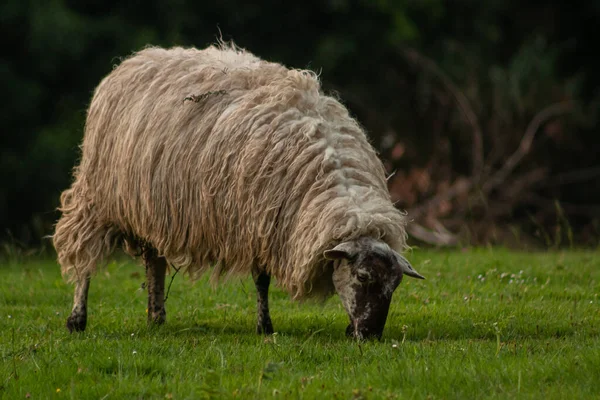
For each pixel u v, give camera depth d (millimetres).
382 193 19359
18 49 53812
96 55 54031
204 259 20625
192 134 20328
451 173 57719
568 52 74062
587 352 16812
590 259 32000
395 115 60688
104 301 26328
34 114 54281
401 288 26484
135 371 16297
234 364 16875
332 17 60031
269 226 19172
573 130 61562
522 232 53469
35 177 51938
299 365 16891
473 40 64750
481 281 27297
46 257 39500
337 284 18312
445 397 14484
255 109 19875
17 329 21625
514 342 18844
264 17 60188
